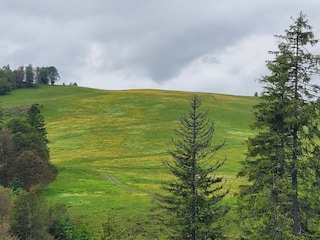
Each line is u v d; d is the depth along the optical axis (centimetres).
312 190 2402
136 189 6981
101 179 7700
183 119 3091
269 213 2353
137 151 10500
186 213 2864
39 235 4725
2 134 6956
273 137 2441
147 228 4788
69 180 7350
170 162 9369
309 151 2430
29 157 6700
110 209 5481
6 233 4469
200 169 2919
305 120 2350
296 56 2381
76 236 4922
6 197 5391
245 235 2533
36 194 5100
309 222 2494
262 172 2500
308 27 2420
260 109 2502
